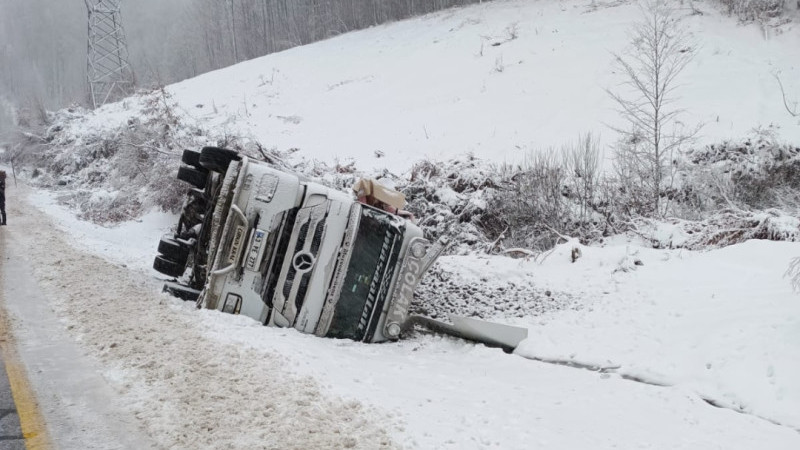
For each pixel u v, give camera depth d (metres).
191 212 10.27
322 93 33.06
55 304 8.66
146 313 7.97
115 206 22.14
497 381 6.92
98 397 5.38
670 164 16.23
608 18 31.81
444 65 31.98
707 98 22.28
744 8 28.58
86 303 8.58
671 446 5.18
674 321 7.84
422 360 7.84
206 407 5.11
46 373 5.95
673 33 26.80
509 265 11.38
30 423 4.84
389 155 22.48
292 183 8.45
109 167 28.34
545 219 14.70
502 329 8.44
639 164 16.05
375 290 8.59
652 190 15.17
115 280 10.23
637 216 14.18
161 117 23.31
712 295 8.24
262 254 8.31
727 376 6.45
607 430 5.50
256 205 8.36
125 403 5.26
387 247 8.64
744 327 7.11
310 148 24.73
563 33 31.52
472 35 35.59
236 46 79.75
